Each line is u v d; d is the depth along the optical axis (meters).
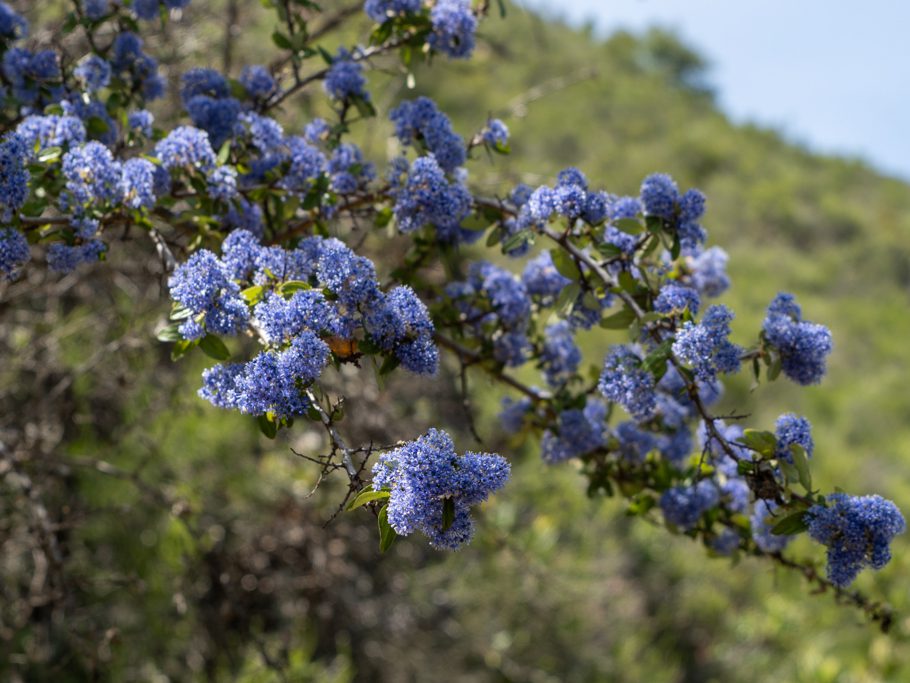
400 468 1.54
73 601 4.04
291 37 2.75
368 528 4.64
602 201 2.24
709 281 2.63
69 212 2.07
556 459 2.65
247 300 1.81
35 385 3.88
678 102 17.28
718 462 2.59
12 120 2.63
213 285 1.76
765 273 13.23
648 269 2.36
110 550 4.25
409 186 2.25
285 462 4.85
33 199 2.07
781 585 6.48
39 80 2.55
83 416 3.98
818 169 17.84
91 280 4.05
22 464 3.49
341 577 4.89
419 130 2.49
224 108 2.42
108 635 3.46
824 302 13.02
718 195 14.70
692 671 6.04
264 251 1.87
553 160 12.13
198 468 4.65
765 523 2.48
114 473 3.67
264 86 2.71
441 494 1.51
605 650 5.70
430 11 2.68
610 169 12.58
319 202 2.42
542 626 5.52
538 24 6.95
